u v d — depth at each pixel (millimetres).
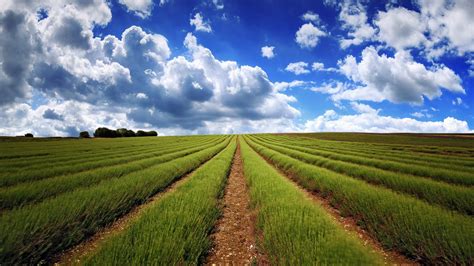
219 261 4977
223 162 18922
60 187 9250
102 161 18531
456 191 7879
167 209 6359
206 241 5195
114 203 7496
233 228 6910
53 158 22344
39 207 6227
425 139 72688
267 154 27203
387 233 5773
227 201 9969
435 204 7805
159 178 12289
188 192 8500
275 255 4398
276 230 4879
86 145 45875
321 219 5297
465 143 59719
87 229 6023
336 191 9359
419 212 5797
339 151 32219
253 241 5988
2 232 4488
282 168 18547
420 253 4930
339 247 3908
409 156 25141
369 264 3504
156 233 4559
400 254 5316
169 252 4012
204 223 5902
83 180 10672
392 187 10773
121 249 3914
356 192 8219
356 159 19969
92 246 5543
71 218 5684
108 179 11273
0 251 4090
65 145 45188
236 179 15156
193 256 4320
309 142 62406
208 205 7094
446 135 86125
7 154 25547
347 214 8031
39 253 4621
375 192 7895
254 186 10141
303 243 4086
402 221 5621
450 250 4492
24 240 4672
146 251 3914
